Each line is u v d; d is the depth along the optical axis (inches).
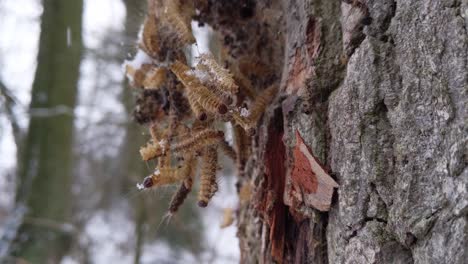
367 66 7.5
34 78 33.6
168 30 9.6
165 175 8.8
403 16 7.2
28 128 33.8
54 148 33.5
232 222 12.8
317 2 8.6
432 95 6.7
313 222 8.2
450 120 6.5
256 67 10.1
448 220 6.4
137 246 32.4
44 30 33.4
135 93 11.4
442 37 6.7
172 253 41.3
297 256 8.7
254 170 9.9
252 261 10.6
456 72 6.5
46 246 31.6
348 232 7.6
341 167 7.8
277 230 9.0
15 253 30.6
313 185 8.2
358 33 7.9
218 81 8.0
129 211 48.1
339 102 7.8
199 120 8.5
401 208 6.9
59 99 33.5
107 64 42.0
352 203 7.5
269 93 9.3
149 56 10.2
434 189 6.6
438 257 6.4
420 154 6.8
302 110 8.4
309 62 8.5
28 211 32.2
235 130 9.7
